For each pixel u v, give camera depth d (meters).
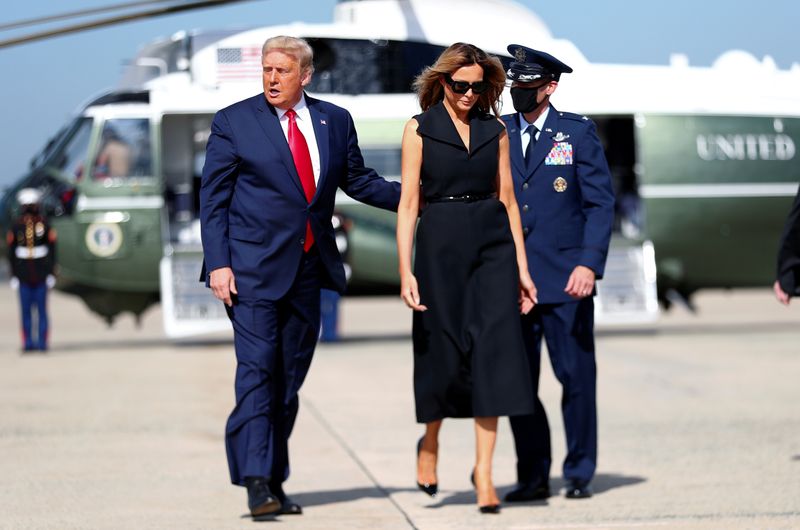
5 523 18.94
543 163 20.41
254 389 18.66
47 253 49.34
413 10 49.91
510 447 26.36
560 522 18.59
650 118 51.97
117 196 50.19
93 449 26.20
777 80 53.62
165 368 42.53
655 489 21.30
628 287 51.38
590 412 20.53
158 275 50.50
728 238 52.72
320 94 49.72
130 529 18.39
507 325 18.50
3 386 37.56
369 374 40.47
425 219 18.81
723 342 50.06
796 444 25.69
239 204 18.97
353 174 19.61
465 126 18.88
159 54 51.81
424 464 19.41
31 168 51.53
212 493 21.36
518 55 20.44
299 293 19.17
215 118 19.12
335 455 25.39
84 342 56.00
